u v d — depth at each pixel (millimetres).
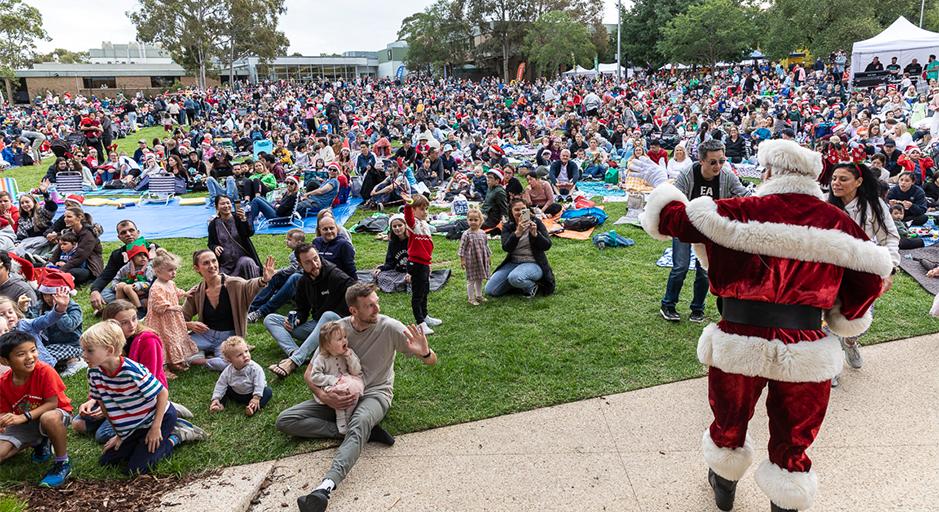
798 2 39438
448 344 5801
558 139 16422
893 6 41625
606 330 5945
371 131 24812
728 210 2943
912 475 3613
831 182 4418
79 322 5680
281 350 5828
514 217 7020
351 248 6465
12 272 6191
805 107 22328
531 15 68688
